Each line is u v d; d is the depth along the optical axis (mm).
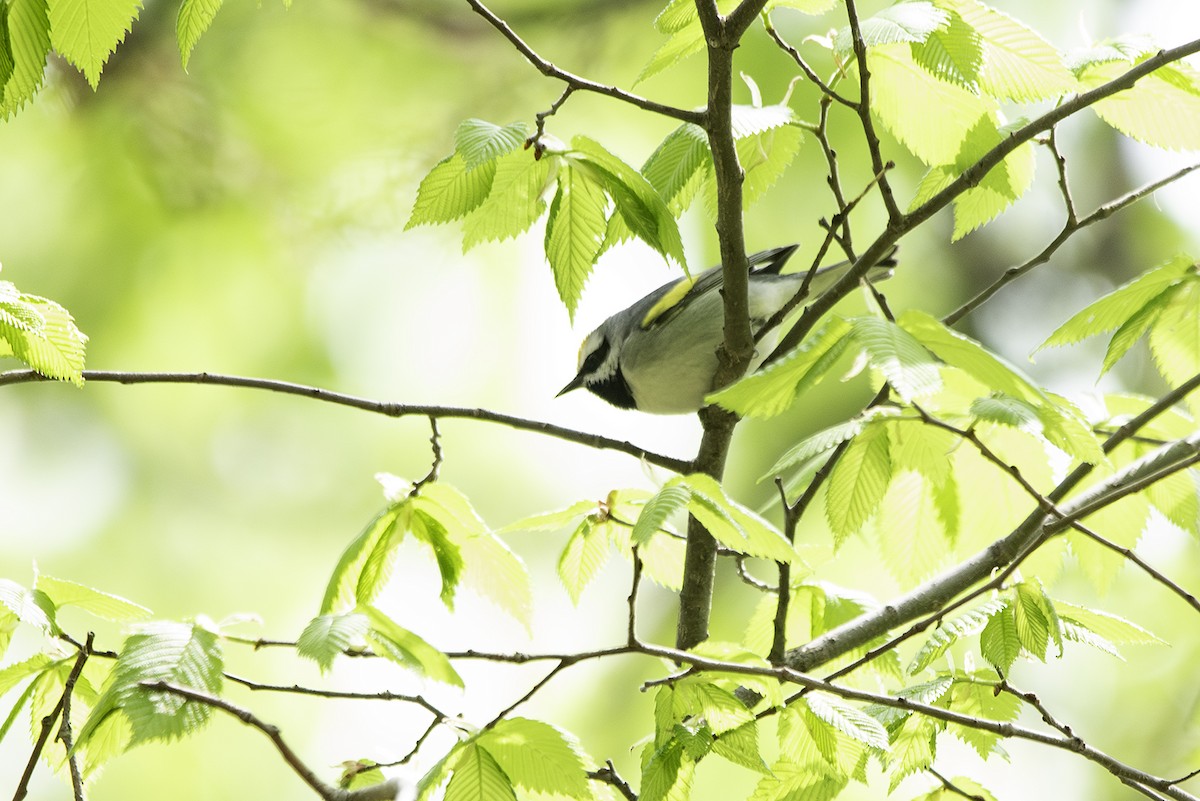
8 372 6188
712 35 5594
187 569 13312
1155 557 11898
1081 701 13008
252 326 13477
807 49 12461
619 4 13062
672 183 6418
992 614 5273
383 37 12883
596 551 6426
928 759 5520
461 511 5898
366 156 12609
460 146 5273
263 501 13734
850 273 6418
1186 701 12516
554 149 5613
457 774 4863
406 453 14086
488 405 14344
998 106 6707
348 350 14094
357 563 5816
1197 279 6246
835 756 5387
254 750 12125
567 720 13039
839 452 6520
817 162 12812
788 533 6613
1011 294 16547
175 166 12383
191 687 4543
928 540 6828
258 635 6641
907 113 6395
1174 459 6695
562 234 5957
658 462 7047
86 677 5457
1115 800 12430
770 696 5434
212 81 12438
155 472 13492
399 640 4953
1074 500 6879
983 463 6703
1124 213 16656
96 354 12672
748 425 13906
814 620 6863
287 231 12586
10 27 4906
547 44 13094
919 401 5664
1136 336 6344
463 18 12977
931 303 15812
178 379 6359
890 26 5590
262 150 12562
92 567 12914
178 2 12281
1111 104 6629
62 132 12188
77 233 12469
